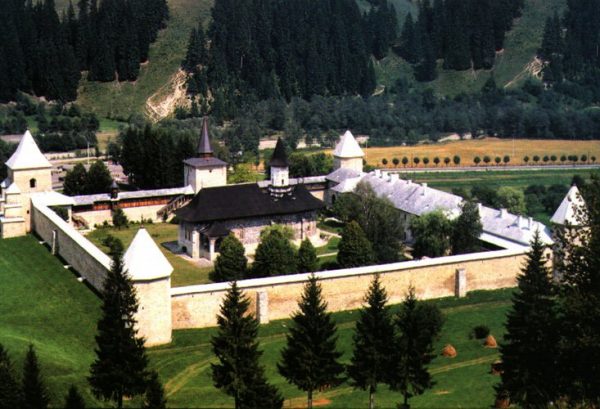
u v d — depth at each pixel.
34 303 147.25
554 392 111.56
